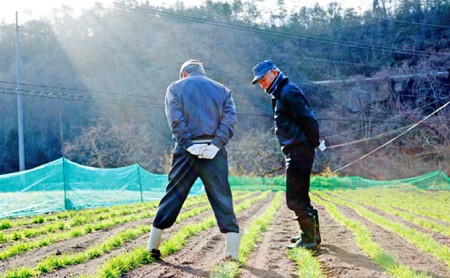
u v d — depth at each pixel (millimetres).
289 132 4340
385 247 4508
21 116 25719
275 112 4469
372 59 47812
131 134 41312
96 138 40344
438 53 44094
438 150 43125
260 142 39312
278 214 8602
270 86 4395
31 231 5930
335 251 4277
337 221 7184
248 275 3316
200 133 3785
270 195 16656
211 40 41781
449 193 19328
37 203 10180
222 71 39594
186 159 3830
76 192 10898
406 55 46750
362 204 11688
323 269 3523
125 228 6312
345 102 47156
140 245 4688
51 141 45688
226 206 3738
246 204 10680
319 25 48781
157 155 42094
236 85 42219
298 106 4223
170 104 3809
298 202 4336
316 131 4230
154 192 15250
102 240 5184
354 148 46281
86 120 45625
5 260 4078
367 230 5617
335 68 47438
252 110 43219
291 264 3730
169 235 5277
